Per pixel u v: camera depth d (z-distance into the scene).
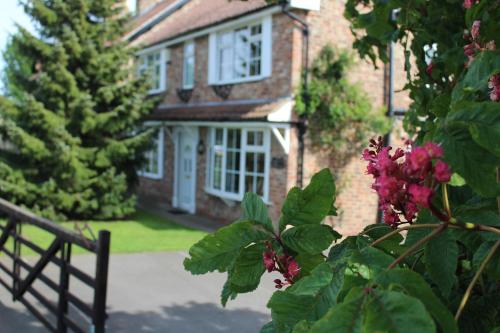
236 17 12.06
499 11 1.67
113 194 12.91
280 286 1.12
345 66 10.59
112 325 5.68
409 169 0.76
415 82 2.33
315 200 1.13
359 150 11.21
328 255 1.18
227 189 12.98
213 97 13.76
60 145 11.97
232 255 1.12
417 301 0.65
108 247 4.08
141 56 17.97
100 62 12.74
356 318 0.67
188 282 7.53
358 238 1.08
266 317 6.05
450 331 0.70
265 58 11.47
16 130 11.95
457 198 1.24
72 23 12.70
